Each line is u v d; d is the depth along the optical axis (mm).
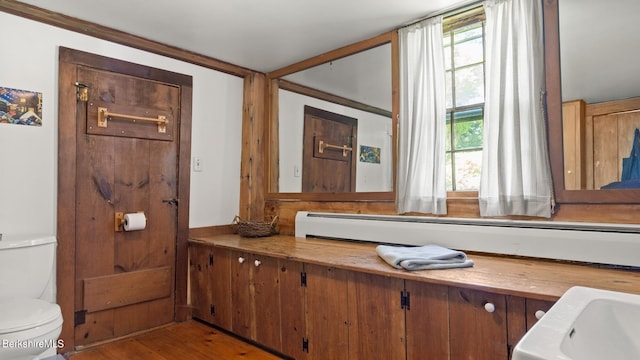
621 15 1695
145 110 2627
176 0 2074
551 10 1835
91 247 2359
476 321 1451
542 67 1832
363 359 1786
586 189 1733
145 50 2646
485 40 2078
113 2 2090
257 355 2195
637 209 1616
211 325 2668
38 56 2186
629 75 1665
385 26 2400
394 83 2441
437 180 2148
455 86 2219
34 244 1948
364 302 1786
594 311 877
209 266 2666
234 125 3215
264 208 3270
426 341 1582
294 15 2252
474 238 1956
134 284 2541
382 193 2488
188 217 2863
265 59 3014
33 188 2152
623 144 1664
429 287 1575
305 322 2037
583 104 1754
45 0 2055
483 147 1988
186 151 2857
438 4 2105
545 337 649
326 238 2680
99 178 2402
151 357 2176
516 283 1410
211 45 2719
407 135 2312
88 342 2324
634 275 1493
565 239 1697
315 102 2996
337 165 2791
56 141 2238
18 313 1631
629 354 839
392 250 1915
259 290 2295
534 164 1834
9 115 2082
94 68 2400
